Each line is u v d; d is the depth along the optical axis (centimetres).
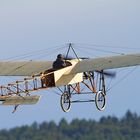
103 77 10262
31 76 9756
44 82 9838
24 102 9550
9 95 9556
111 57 10244
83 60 10238
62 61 10000
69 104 10188
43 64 10531
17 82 9588
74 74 10081
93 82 10281
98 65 10088
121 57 10194
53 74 9900
